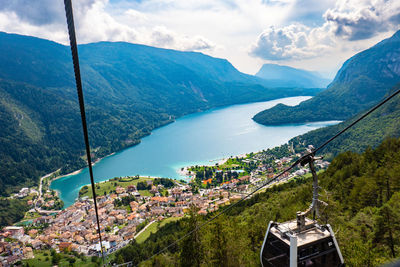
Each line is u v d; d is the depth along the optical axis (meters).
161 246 77.31
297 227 9.36
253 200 102.94
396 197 39.50
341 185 68.56
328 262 8.99
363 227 35.56
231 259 33.88
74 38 3.58
